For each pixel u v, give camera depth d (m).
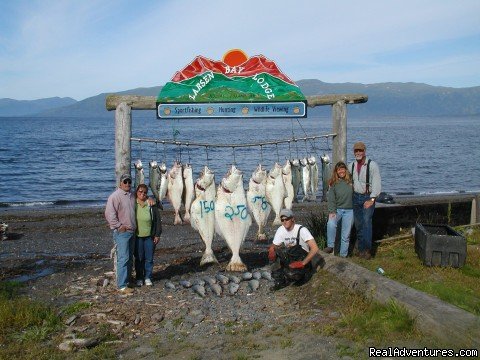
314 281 7.95
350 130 120.56
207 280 8.64
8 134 85.88
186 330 6.41
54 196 27.02
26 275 10.73
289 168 9.41
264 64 9.31
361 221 9.23
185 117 9.20
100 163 41.03
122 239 8.33
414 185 32.12
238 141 64.38
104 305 7.52
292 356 5.28
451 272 7.89
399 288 6.48
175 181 8.86
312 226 11.18
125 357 5.62
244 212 8.97
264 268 9.71
